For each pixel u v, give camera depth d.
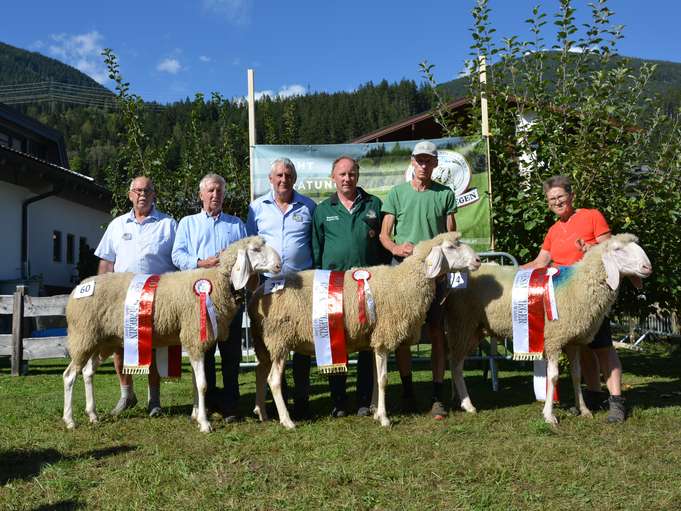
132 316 5.24
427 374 8.30
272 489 3.76
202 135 11.47
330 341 5.27
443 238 5.35
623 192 8.06
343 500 3.58
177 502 3.56
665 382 7.38
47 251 18.69
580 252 5.71
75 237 20.75
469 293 5.82
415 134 18.94
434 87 9.28
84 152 75.38
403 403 5.92
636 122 8.38
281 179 5.83
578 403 5.65
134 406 6.12
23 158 15.13
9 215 16.33
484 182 7.88
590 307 5.19
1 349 8.80
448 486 3.80
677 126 8.39
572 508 3.45
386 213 6.05
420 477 3.91
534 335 5.37
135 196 6.00
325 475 3.96
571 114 8.27
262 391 5.60
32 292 15.39
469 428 5.12
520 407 5.96
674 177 8.23
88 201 20.81
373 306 5.27
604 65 8.23
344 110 81.44
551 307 5.28
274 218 5.91
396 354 5.91
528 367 8.92
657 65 8.15
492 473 4.00
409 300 5.29
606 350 5.48
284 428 5.22
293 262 5.88
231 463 4.24
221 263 5.28
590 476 3.94
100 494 3.68
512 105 8.85
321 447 4.60
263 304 5.34
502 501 3.55
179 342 5.51
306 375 5.77
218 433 5.06
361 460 4.28
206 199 5.86
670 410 5.68
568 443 4.65
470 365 9.28
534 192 7.99
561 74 8.26
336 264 5.86
